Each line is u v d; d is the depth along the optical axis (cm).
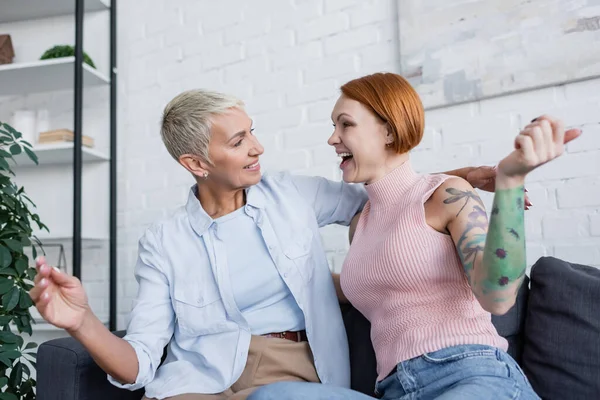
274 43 226
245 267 132
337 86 212
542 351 131
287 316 131
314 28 218
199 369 128
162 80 251
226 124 127
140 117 254
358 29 209
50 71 239
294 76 221
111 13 254
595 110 166
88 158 248
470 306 99
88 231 254
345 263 117
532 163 71
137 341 121
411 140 111
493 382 88
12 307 154
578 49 165
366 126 112
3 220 166
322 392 80
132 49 259
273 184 145
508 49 176
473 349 93
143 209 250
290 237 134
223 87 236
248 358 127
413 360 98
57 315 97
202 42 243
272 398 78
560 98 171
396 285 103
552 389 127
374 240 110
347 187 145
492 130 181
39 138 239
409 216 103
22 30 268
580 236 167
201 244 135
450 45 186
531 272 143
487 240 79
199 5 245
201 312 131
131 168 254
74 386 125
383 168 114
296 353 127
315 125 215
